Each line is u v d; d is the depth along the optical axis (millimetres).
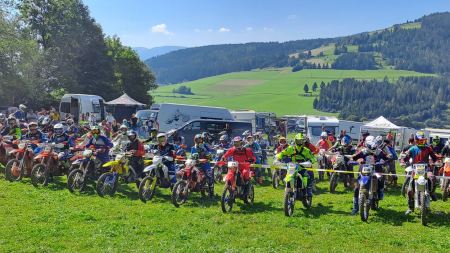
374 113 183125
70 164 14766
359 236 9594
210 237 9148
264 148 20172
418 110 190250
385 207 12727
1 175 15914
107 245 8508
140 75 80500
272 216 11195
